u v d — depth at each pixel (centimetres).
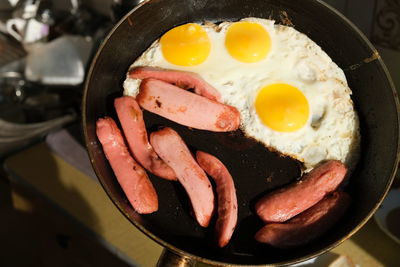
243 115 43
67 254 55
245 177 41
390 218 45
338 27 43
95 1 62
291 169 41
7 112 58
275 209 38
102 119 41
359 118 43
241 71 43
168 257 36
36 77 57
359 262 43
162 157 40
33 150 53
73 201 49
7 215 68
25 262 64
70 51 58
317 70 43
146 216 40
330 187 39
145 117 43
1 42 63
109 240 46
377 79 41
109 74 43
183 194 40
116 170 39
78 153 51
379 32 47
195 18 46
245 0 45
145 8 43
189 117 41
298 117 41
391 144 39
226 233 37
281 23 45
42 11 60
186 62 44
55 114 58
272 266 34
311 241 38
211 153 42
